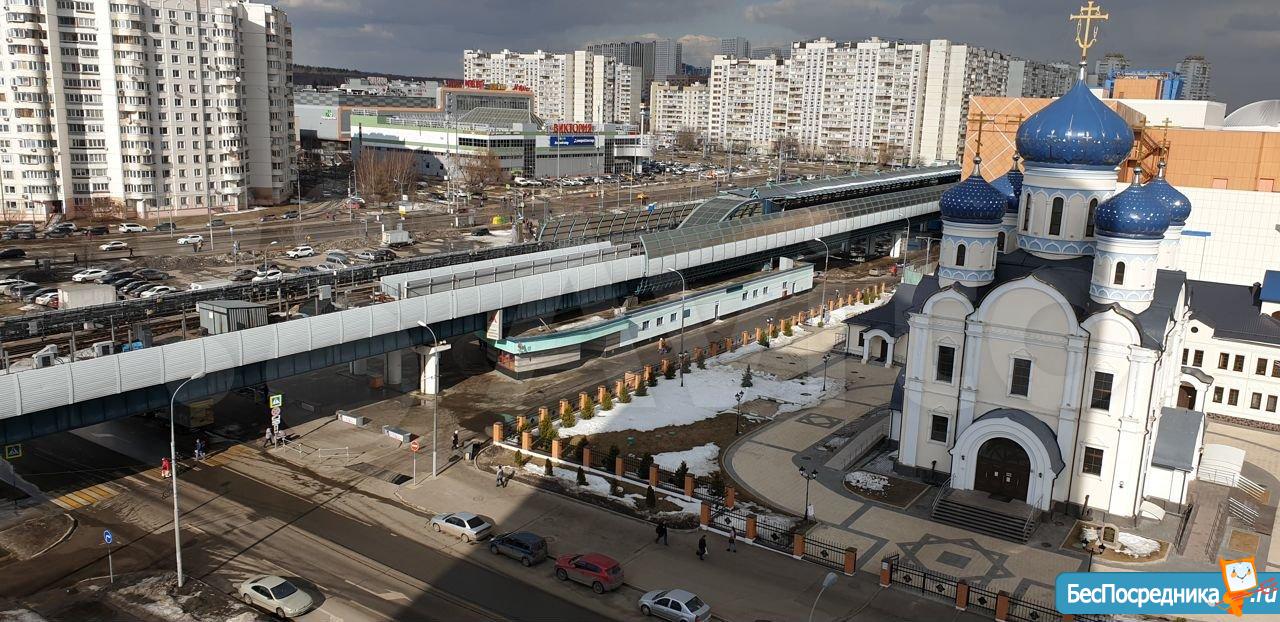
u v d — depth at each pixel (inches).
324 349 3196.4
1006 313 2709.2
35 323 2962.6
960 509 2669.8
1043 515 2684.5
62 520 2512.3
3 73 6879.9
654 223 5836.6
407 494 2753.4
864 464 3085.6
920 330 2886.3
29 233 6569.9
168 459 2657.5
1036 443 2642.7
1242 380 3634.4
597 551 2440.9
